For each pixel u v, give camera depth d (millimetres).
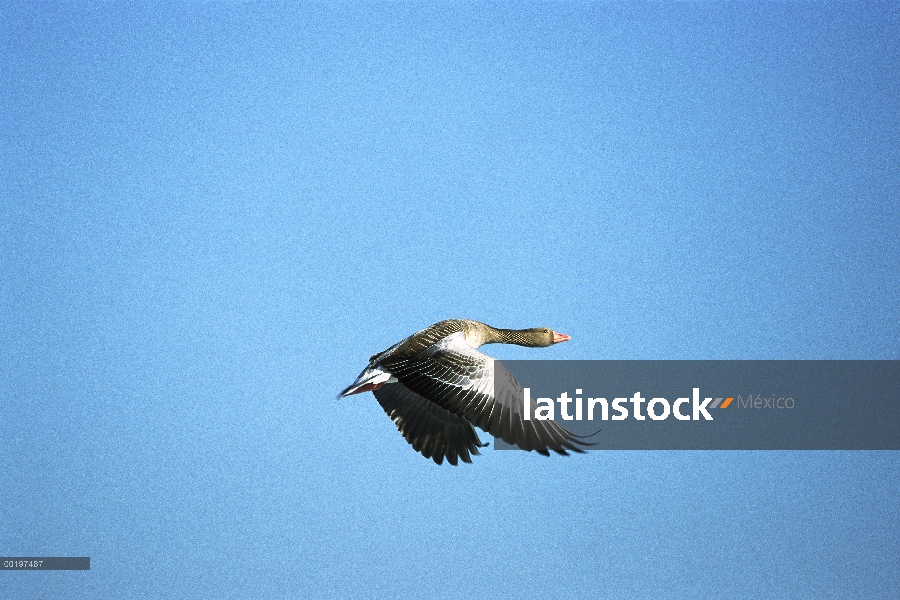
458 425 17000
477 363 15211
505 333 19000
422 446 17031
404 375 15789
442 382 15289
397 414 17375
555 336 19266
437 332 16375
